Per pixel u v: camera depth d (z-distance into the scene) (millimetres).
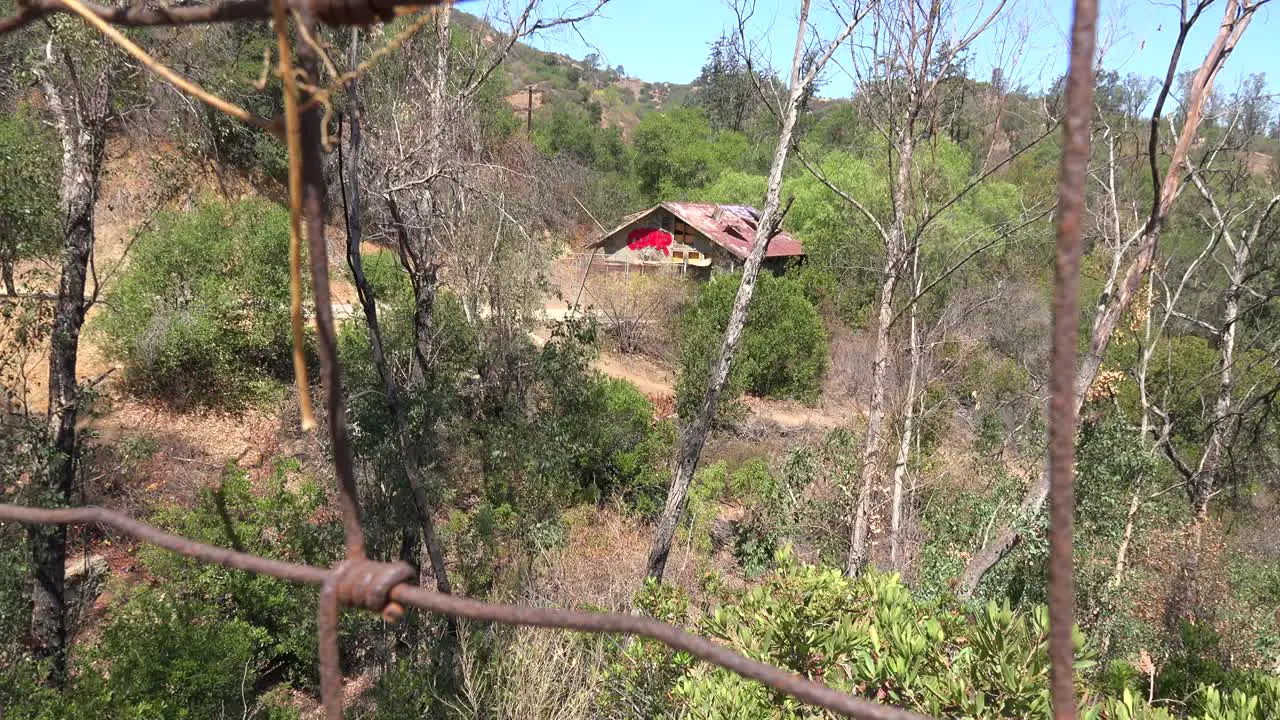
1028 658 3926
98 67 9250
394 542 11211
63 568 9828
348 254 8703
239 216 18984
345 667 10750
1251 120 14078
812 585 5230
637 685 6328
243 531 10820
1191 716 4211
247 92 10234
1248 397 16266
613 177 39719
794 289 25859
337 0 751
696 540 14945
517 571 11750
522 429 14477
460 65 11219
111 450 14320
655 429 19047
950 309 15930
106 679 8398
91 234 10062
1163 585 12336
